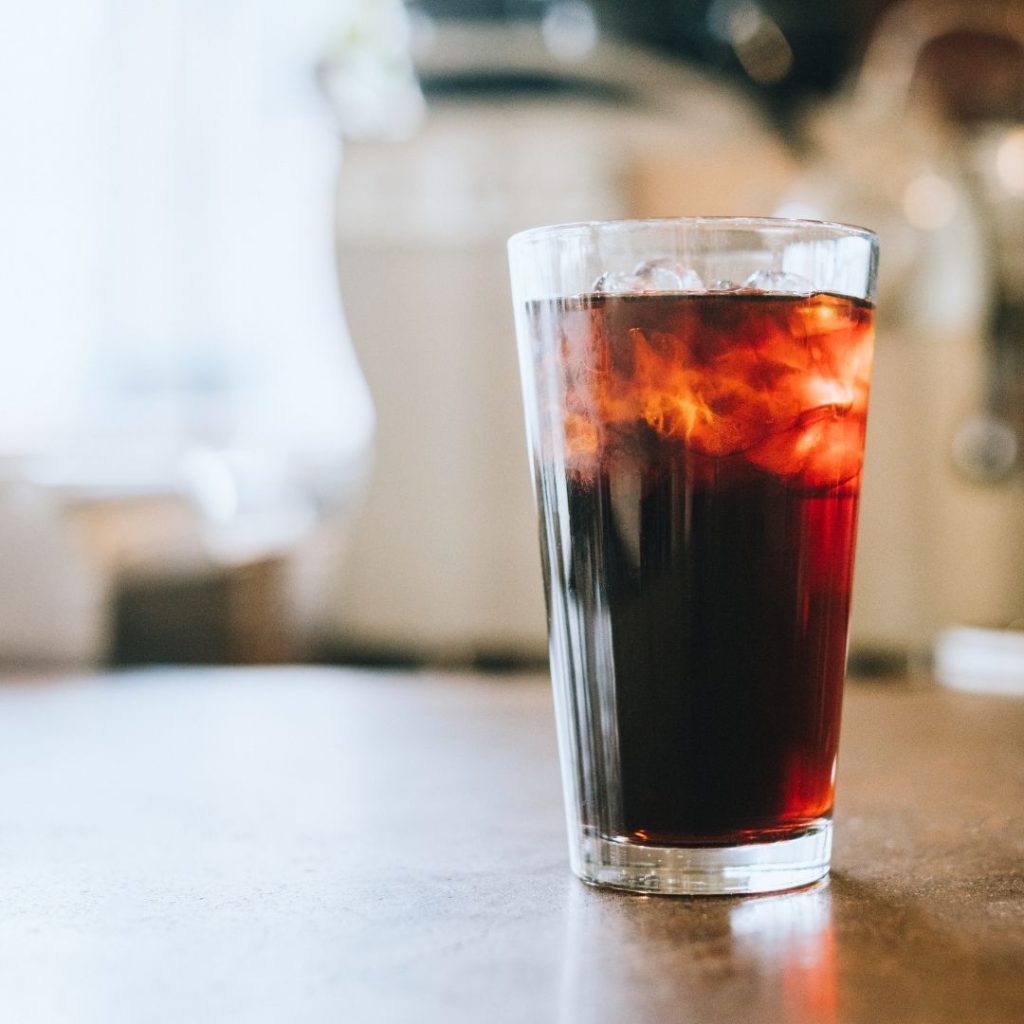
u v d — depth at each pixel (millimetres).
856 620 1908
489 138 1689
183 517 1943
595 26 2408
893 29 3160
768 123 1945
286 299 4254
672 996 454
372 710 918
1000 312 2176
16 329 4293
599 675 544
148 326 4273
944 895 531
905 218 2092
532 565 1704
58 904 529
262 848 591
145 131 4289
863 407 570
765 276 546
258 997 457
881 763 729
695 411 536
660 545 538
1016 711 889
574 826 554
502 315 1688
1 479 1786
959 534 2176
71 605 1779
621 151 1738
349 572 1744
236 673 1162
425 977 467
